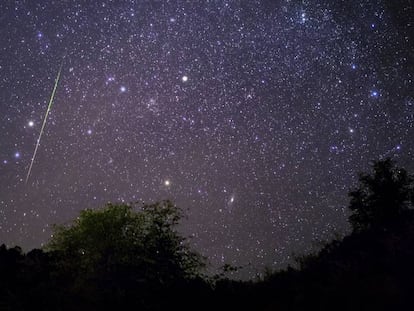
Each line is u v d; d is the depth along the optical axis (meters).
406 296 3.35
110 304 4.70
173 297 4.76
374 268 3.87
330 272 4.15
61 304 4.71
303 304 3.81
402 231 4.51
